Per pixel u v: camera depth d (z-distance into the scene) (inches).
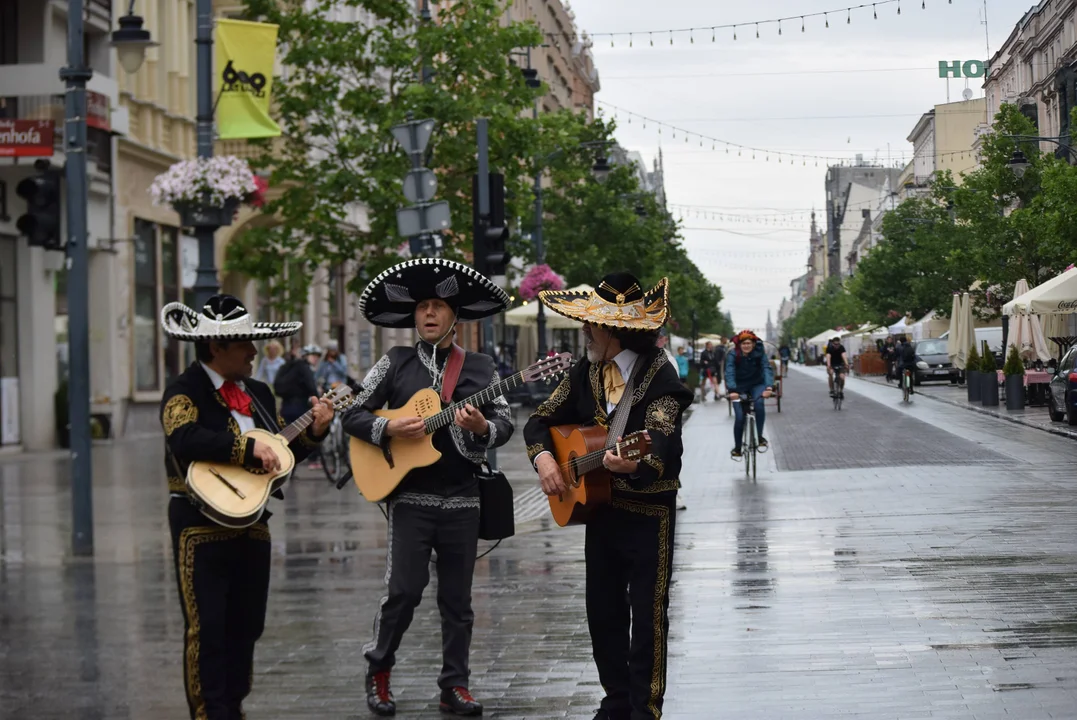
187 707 324.5
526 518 703.1
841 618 401.1
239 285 1704.0
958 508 657.0
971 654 347.9
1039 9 3120.1
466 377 323.0
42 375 1322.6
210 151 672.4
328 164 1135.0
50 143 1157.1
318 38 1130.0
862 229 7381.9
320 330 1856.5
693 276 4234.7
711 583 470.0
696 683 329.1
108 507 791.1
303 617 439.5
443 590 318.3
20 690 344.8
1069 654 343.9
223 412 281.3
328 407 290.4
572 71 4495.6
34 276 1310.3
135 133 1470.2
